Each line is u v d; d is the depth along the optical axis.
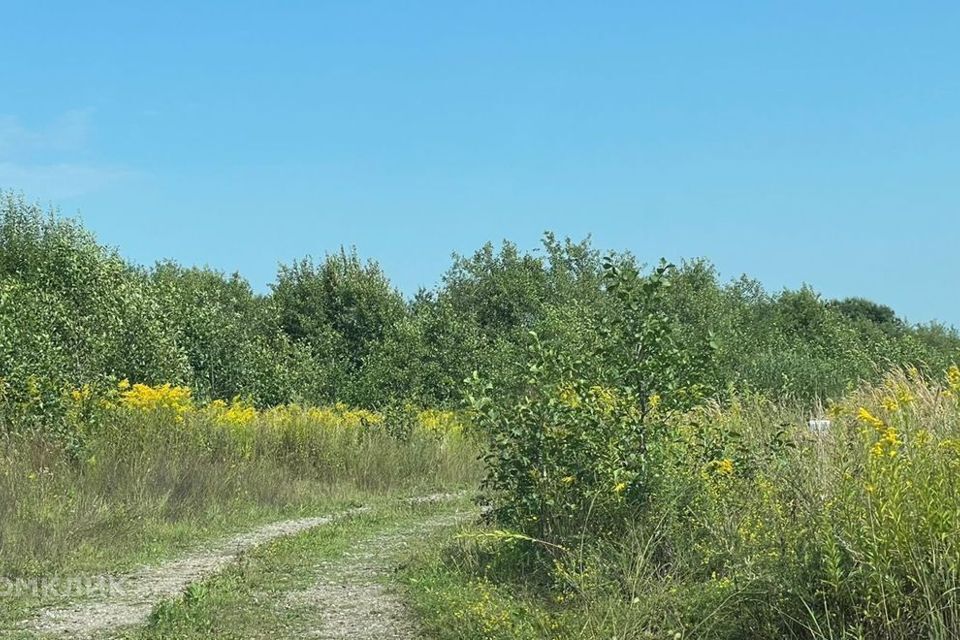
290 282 38.34
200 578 9.85
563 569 8.07
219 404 19.70
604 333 9.21
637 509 8.47
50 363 17.02
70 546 10.92
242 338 29.56
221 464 15.92
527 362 9.87
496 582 8.66
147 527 12.34
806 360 23.48
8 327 16.61
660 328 8.98
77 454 14.15
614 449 8.76
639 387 8.95
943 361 24.56
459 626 7.31
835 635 5.91
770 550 6.59
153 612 8.22
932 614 5.46
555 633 6.88
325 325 36.44
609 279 9.30
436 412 23.83
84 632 7.80
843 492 6.07
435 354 30.58
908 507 5.71
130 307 25.20
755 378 22.41
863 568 5.75
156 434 16.17
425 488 18.34
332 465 18.11
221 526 13.26
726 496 8.06
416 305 38.72
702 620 6.43
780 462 7.59
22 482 12.24
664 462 8.51
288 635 7.58
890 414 7.41
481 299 37.62
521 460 9.03
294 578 9.68
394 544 11.80
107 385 18.17
